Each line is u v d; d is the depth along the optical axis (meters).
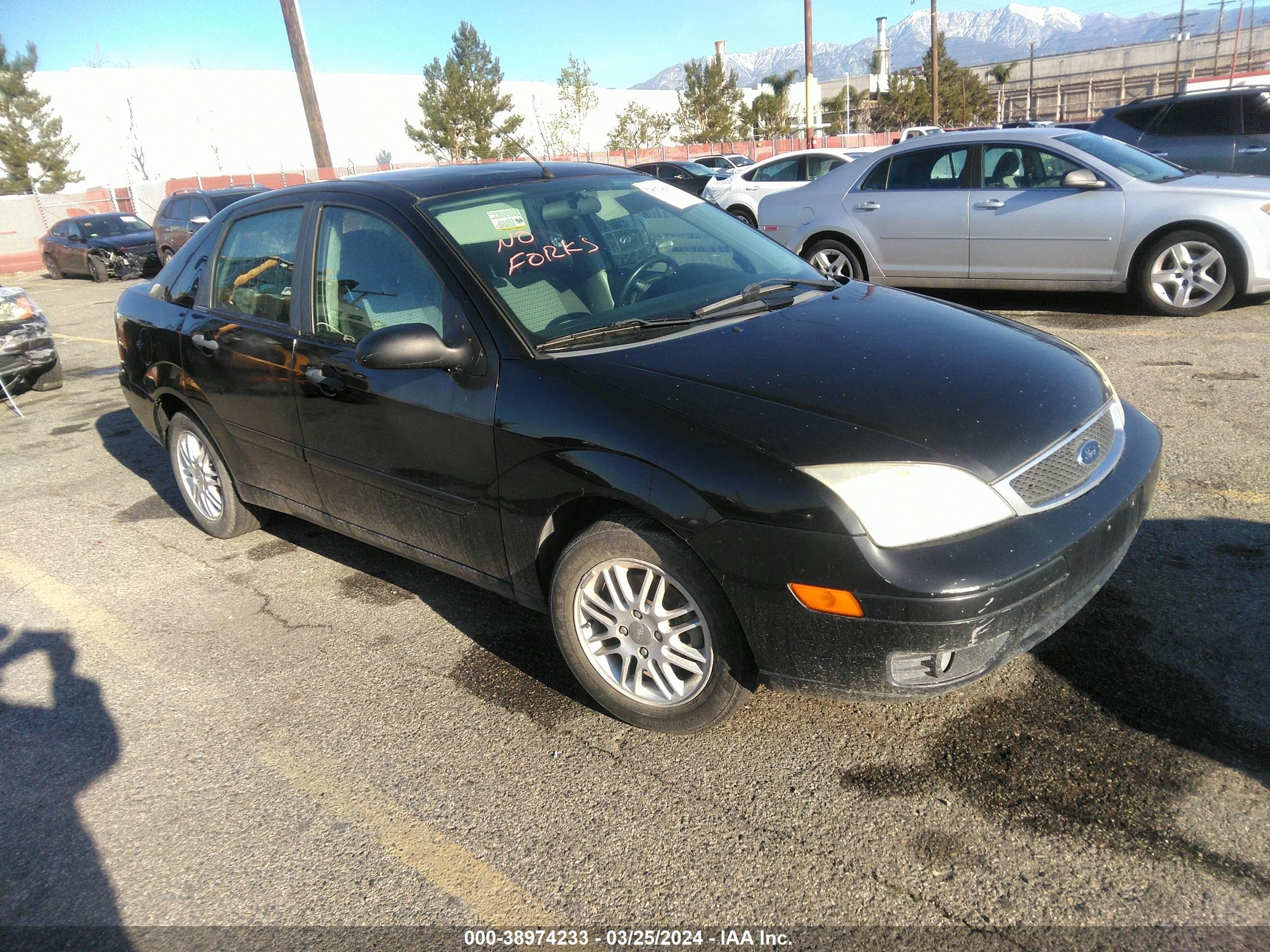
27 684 3.40
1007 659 2.31
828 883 2.15
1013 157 7.37
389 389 3.10
